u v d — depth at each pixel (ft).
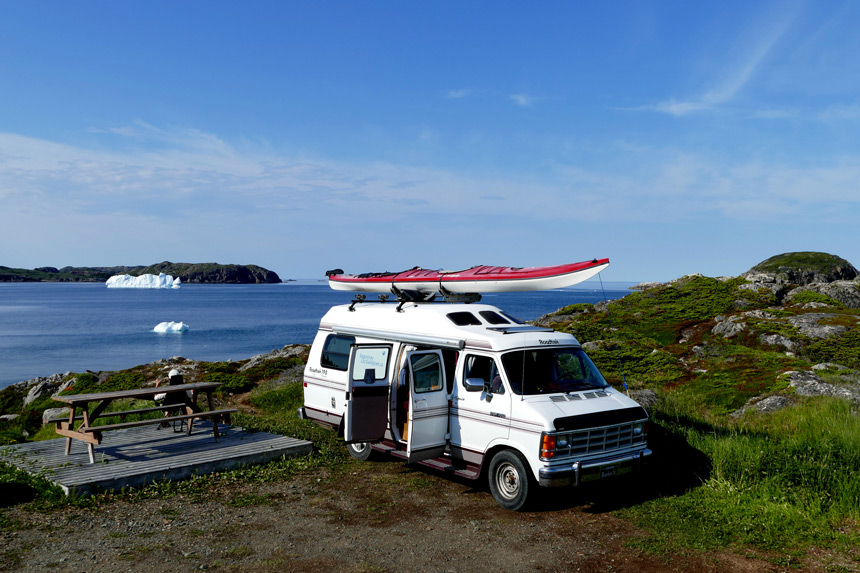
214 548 20.51
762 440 29.68
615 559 19.99
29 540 20.92
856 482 24.25
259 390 62.75
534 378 26.61
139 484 27.07
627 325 85.35
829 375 47.85
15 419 65.72
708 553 20.44
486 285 37.01
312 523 23.20
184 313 423.64
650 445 30.50
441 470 28.60
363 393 29.40
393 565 19.36
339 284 45.78
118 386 73.20
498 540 21.62
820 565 19.38
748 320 72.43
